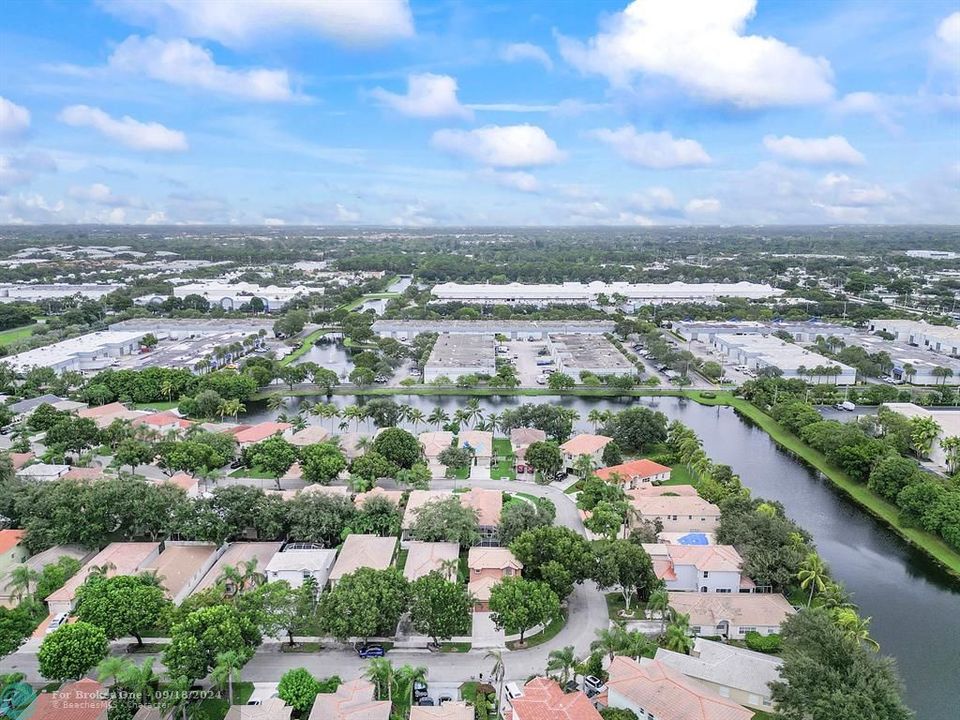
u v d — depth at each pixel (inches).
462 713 3747.5
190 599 4606.3
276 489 7121.1
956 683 4436.5
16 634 4210.1
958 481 7007.9
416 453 7642.7
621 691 3912.4
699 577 5315.0
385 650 4611.2
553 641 4739.2
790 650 3954.2
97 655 4052.7
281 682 3976.4
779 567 5187.0
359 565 5275.6
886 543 6427.2
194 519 5738.2
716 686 4136.3
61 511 5664.4
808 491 7632.9
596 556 5201.8
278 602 4493.1
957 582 5743.1
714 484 6860.2
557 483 7524.6
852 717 3344.0
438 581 4665.4
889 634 4985.2
